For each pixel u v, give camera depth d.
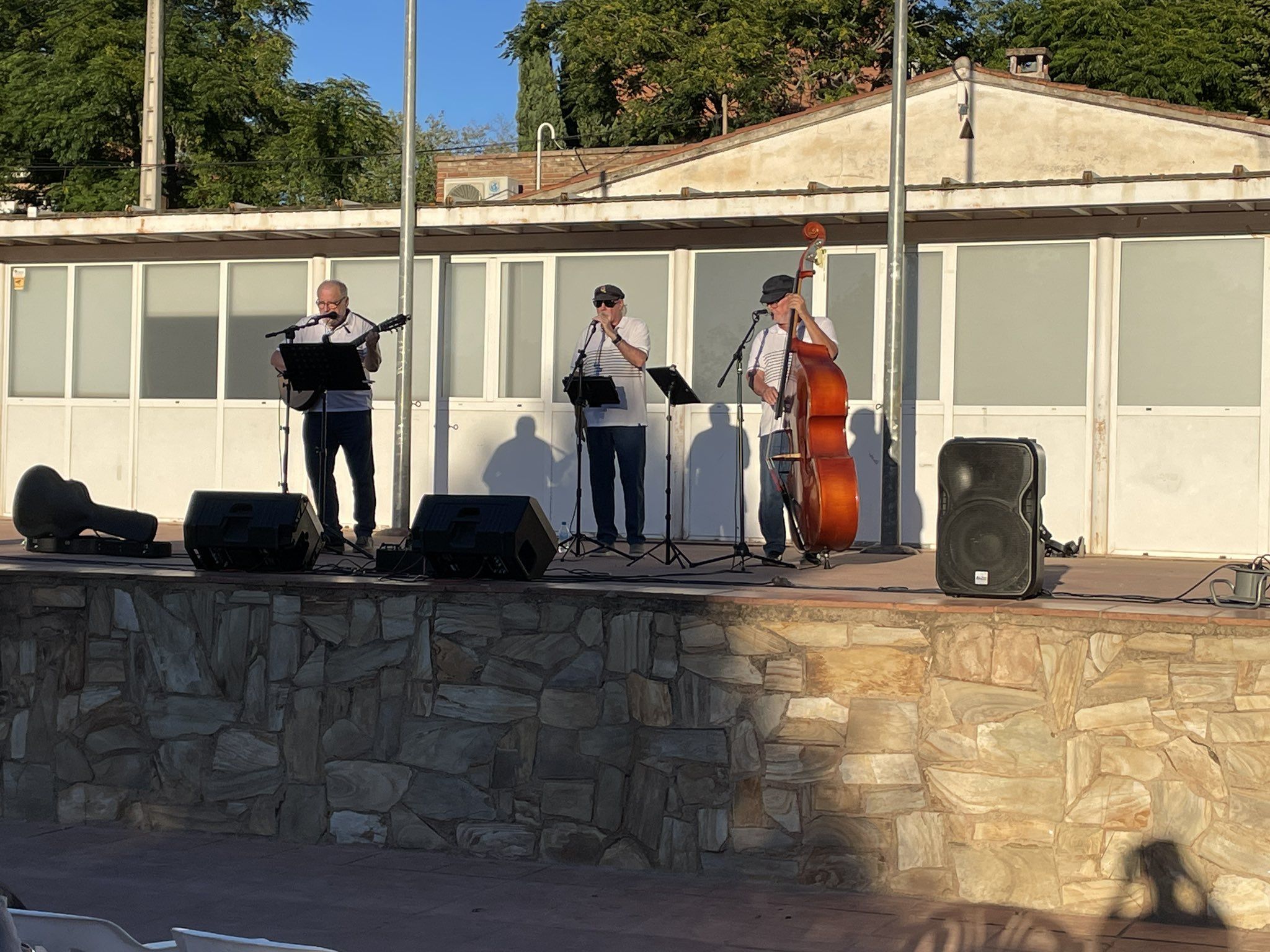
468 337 11.81
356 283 12.11
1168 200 9.49
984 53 31.83
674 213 10.68
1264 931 5.62
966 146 12.54
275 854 6.77
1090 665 5.88
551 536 7.09
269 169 30.28
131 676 7.24
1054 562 9.47
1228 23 29.61
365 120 31.77
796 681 6.25
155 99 20.45
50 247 12.80
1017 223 10.50
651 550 9.07
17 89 28.55
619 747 6.52
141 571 7.30
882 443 10.49
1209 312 10.15
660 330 11.38
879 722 6.14
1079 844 5.87
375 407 11.99
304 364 8.06
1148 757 5.79
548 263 11.62
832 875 6.19
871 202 10.20
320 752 6.95
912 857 6.09
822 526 7.79
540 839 6.63
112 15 29.02
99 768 7.28
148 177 20.36
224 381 12.38
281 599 7.02
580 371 8.78
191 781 7.14
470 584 6.76
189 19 30.56
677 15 32.06
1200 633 5.72
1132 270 10.31
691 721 6.40
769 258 11.12
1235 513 10.08
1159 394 10.26
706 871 6.37
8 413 12.98
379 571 7.20
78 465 12.77
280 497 7.29
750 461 11.12
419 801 6.80
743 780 6.32
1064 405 10.46
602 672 6.55
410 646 6.83
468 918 5.78
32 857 6.70
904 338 10.02
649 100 31.97
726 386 11.19
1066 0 29.95
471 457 11.79
